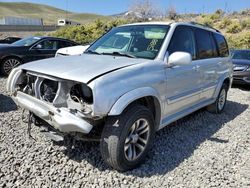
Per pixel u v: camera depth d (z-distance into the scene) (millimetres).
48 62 3764
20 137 4207
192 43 4750
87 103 3029
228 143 4520
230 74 6363
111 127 3189
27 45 9836
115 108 3014
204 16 32625
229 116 6094
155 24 4469
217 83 5711
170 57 3857
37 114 3498
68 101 3152
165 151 4062
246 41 22062
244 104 7402
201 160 3873
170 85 3936
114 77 3129
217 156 4027
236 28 26406
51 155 3715
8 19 59875
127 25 4840
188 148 4230
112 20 28891
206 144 4426
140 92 3309
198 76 4730
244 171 3658
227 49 6379
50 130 3764
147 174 3434
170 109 4105
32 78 3666
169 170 3562
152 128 3633
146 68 3562
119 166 3328
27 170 3355
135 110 3312
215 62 5453
